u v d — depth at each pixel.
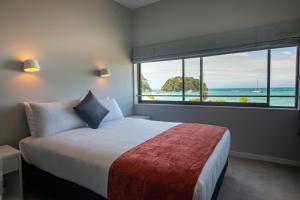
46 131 2.21
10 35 2.25
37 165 2.03
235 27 3.09
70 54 2.95
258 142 3.02
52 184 1.92
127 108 4.16
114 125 2.70
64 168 1.74
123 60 4.02
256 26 2.92
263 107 3.04
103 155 1.59
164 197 1.18
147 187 1.25
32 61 2.31
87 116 2.57
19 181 1.96
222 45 3.19
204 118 3.46
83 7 3.14
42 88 2.59
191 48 3.50
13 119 2.31
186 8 3.53
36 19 2.50
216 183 1.61
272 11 2.81
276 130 2.88
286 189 2.15
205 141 1.90
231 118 3.21
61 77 2.83
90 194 1.59
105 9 3.56
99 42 3.45
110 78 3.71
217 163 1.59
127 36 4.12
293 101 2.88
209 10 3.30
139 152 1.60
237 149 3.18
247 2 2.98
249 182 2.31
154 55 3.94
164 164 1.37
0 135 2.22
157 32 3.89
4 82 2.22
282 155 2.86
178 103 3.89
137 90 4.41
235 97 3.30
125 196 1.35
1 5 2.17
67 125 2.44
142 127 2.57
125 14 4.04
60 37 2.80
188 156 1.51
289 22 2.69
